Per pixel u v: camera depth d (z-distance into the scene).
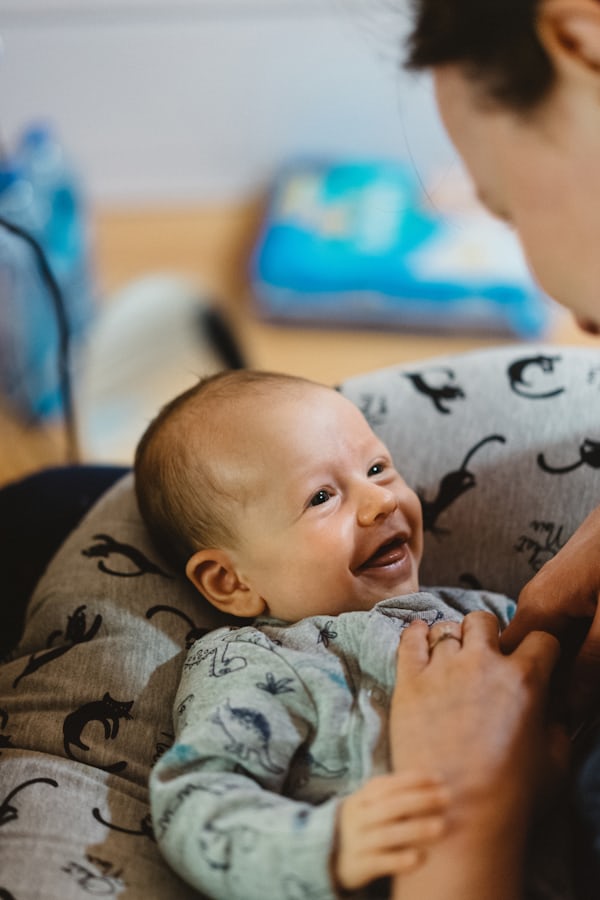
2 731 0.82
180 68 2.33
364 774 0.72
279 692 0.77
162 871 0.73
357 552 0.87
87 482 1.14
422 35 0.60
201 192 2.52
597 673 0.74
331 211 2.31
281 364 2.12
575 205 0.61
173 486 0.92
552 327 2.13
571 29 0.54
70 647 0.87
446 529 0.98
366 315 2.17
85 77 2.35
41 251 1.21
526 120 0.59
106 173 2.49
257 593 0.90
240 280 2.31
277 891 0.64
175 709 0.82
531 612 0.80
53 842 0.71
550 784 0.67
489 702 0.68
